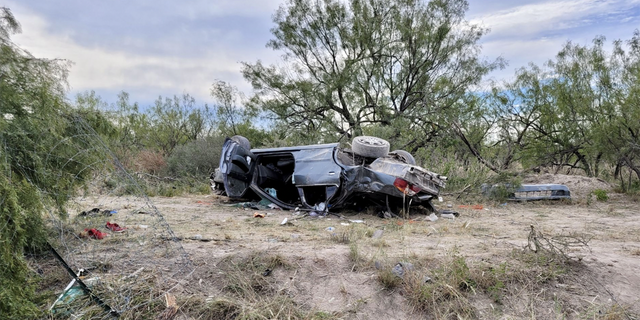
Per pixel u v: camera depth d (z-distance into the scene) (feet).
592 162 55.36
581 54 52.21
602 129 42.01
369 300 12.66
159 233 17.98
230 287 12.89
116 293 12.10
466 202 34.73
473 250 16.40
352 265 14.29
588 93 49.83
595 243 18.48
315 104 60.18
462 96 57.41
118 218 20.20
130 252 14.96
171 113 69.92
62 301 11.52
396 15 57.67
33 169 12.70
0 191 10.37
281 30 61.36
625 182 44.83
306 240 18.12
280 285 13.14
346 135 57.98
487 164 45.88
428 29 56.59
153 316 11.50
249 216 25.82
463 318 11.96
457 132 57.57
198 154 51.16
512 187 34.83
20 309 10.23
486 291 13.08
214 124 68.33
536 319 12.16
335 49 61.77
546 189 35.50
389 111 59.16
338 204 26.58
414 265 14.25
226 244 16.66
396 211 27.14
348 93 58.75
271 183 32.04
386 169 25.75
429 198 26.48
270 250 15.44
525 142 63.31
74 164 14.53
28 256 12.75
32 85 12.80
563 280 13.78
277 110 61.26
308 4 60.64
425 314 12.26
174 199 34.65
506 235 20.17
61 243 13.76
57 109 13.92
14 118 12.46
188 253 15.05
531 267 14.34
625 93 43.19
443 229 21.30
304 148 29.12
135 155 50.37
